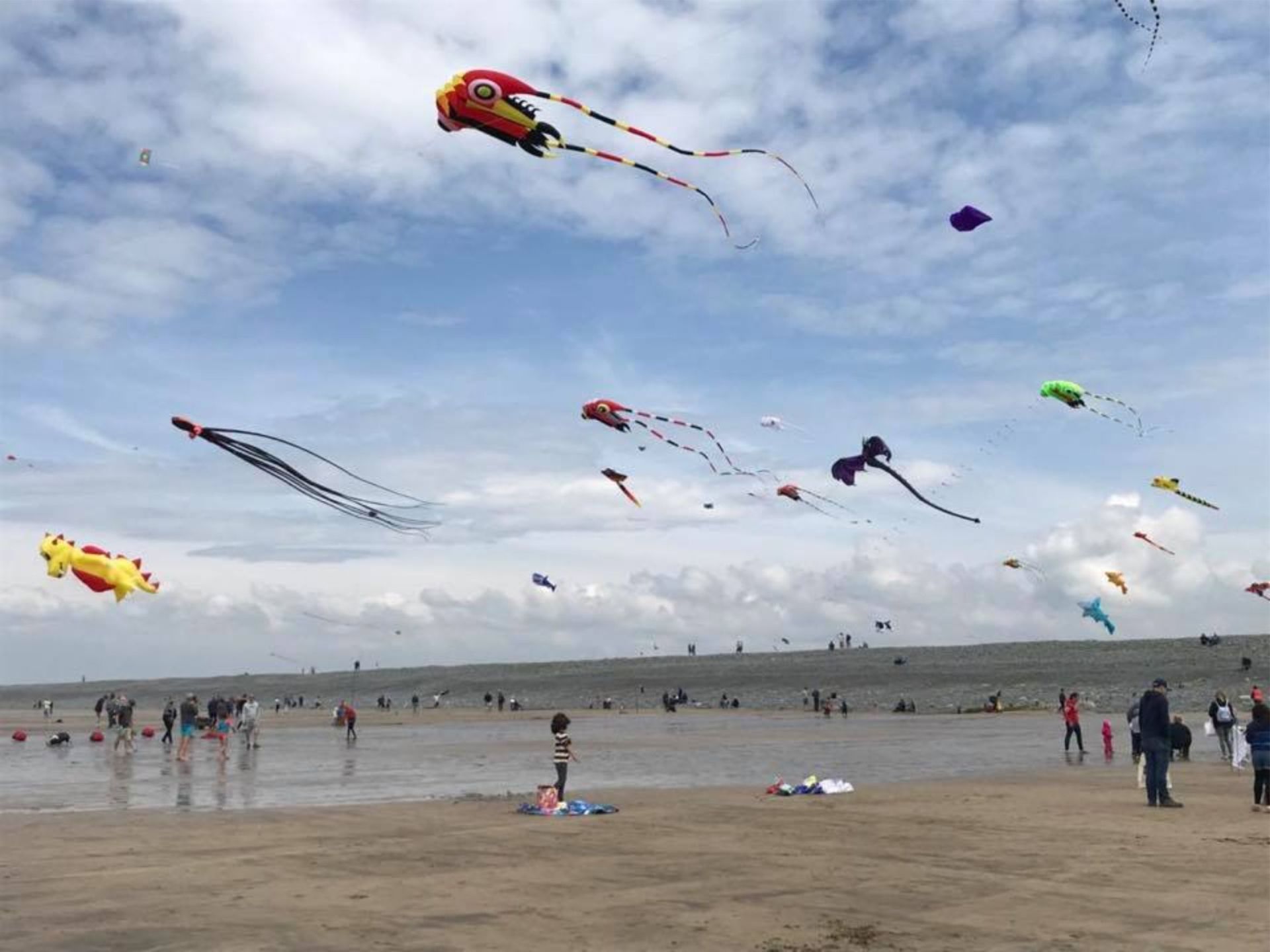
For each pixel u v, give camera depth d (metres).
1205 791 21.94
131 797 22.45
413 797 22.19
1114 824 16.80
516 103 11.89
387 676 190.88
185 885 11.83
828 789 21.69
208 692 183.38
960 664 117.62
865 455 17.83
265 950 8.91
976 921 10.02
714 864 13.17
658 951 8.94
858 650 159.75
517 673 164.38
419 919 10.10
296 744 44.25
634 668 155.12
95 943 9.14
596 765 31.28
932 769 28.55
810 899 11.02
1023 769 28.23
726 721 65.38
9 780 26.92
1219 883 11.81
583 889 11.56
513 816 18.17
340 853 14.11
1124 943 9.12
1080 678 92.06
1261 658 92.31
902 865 13.07
